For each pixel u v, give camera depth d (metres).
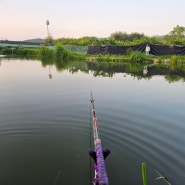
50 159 4.66
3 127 6.06
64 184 3.90
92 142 5.32
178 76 15.29
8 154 4.84
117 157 4.64
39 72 16.78
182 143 5.14
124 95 9.65
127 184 3.86
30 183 3.94
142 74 16.22
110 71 17.89
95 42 46.47
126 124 6.28
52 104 8.14
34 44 54.19
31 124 6.26
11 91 10.10
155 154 4.70
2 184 3.91
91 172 4.23
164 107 7.95
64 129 5.98
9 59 30.75
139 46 31.66
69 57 33.53
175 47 29.88
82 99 8.90
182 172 4.11
